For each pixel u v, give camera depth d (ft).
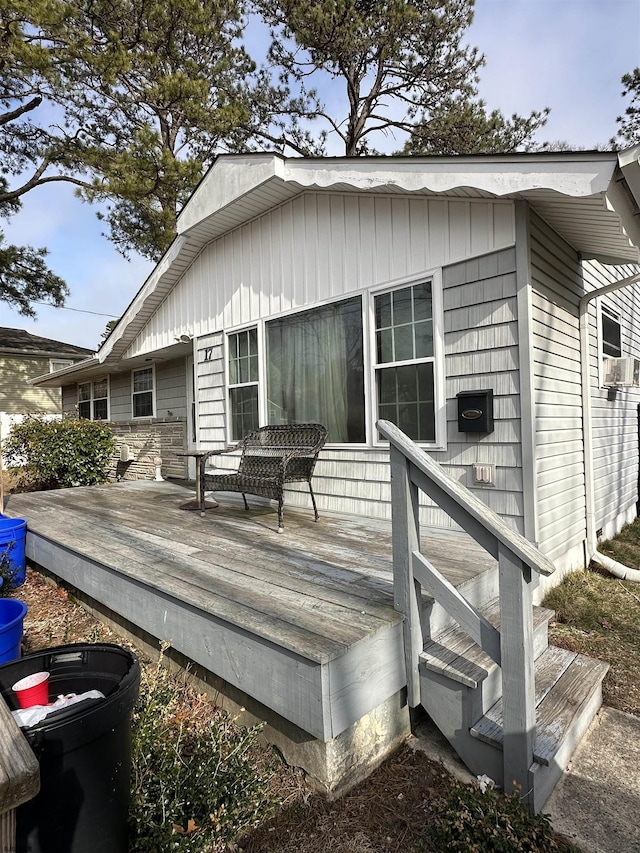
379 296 13.07
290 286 15.65
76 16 26.86
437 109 36.40
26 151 40.09
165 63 30.27
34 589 12.78
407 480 6.41
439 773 6.10
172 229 31.78
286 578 8.06
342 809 5.54
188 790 4.81
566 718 6.13
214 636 6.84
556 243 11.96
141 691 6.15
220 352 18.89
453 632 7.34
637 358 21.85
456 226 11.29
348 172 12.34
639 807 5.49
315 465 14.55
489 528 5.41
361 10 32.63
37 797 3.50
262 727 5.86
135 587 8.50
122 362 27.96
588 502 13.69
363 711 5.87
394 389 12.77
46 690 4.40
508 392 10.48
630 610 10.88
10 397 54.13
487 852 4.53
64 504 16.38
